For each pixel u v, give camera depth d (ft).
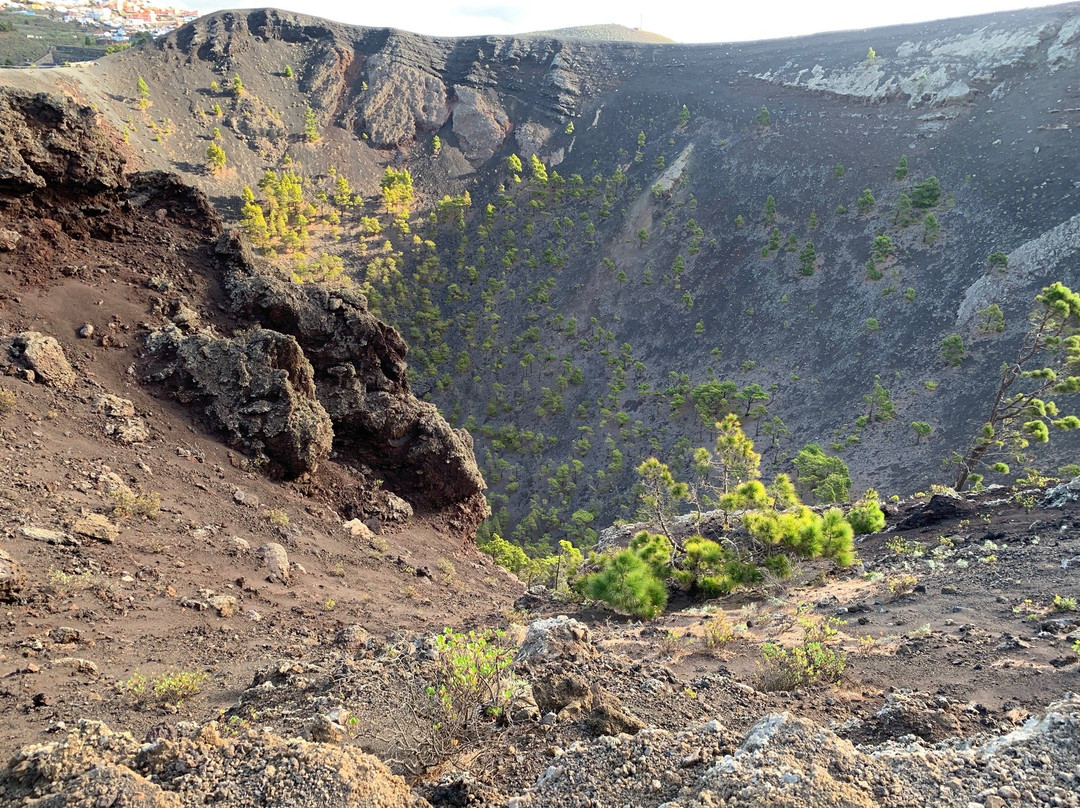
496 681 22.38
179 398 69.41
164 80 454.40
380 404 87.66
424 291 375.25
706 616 47.65
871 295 303.48
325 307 87.56
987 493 72.79
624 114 507.71
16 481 47.01
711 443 266.57
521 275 394.52
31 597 36.42
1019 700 24.85
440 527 88.53
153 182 88.12
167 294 77.61
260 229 362.33
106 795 13.12
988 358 245.86
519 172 472.85
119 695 28.60
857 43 464.24
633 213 415.44
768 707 25.30
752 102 466.70
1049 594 37.93
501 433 302.04
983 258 288.10
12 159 71.20
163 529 51.29
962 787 14.37
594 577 52.29
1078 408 201.57
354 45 533.14
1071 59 358.43
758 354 309.83
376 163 484.33
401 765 19.15
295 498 70.23
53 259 73.72
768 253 352.49
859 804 13.23
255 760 15.47
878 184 361.71
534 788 16.39
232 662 35.50
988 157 337.11
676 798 14.53
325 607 49.52
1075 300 92.12
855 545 64.54
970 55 394.73
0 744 22.50
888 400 249.75
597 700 23.38
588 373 331.57
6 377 58.34
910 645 32.86
